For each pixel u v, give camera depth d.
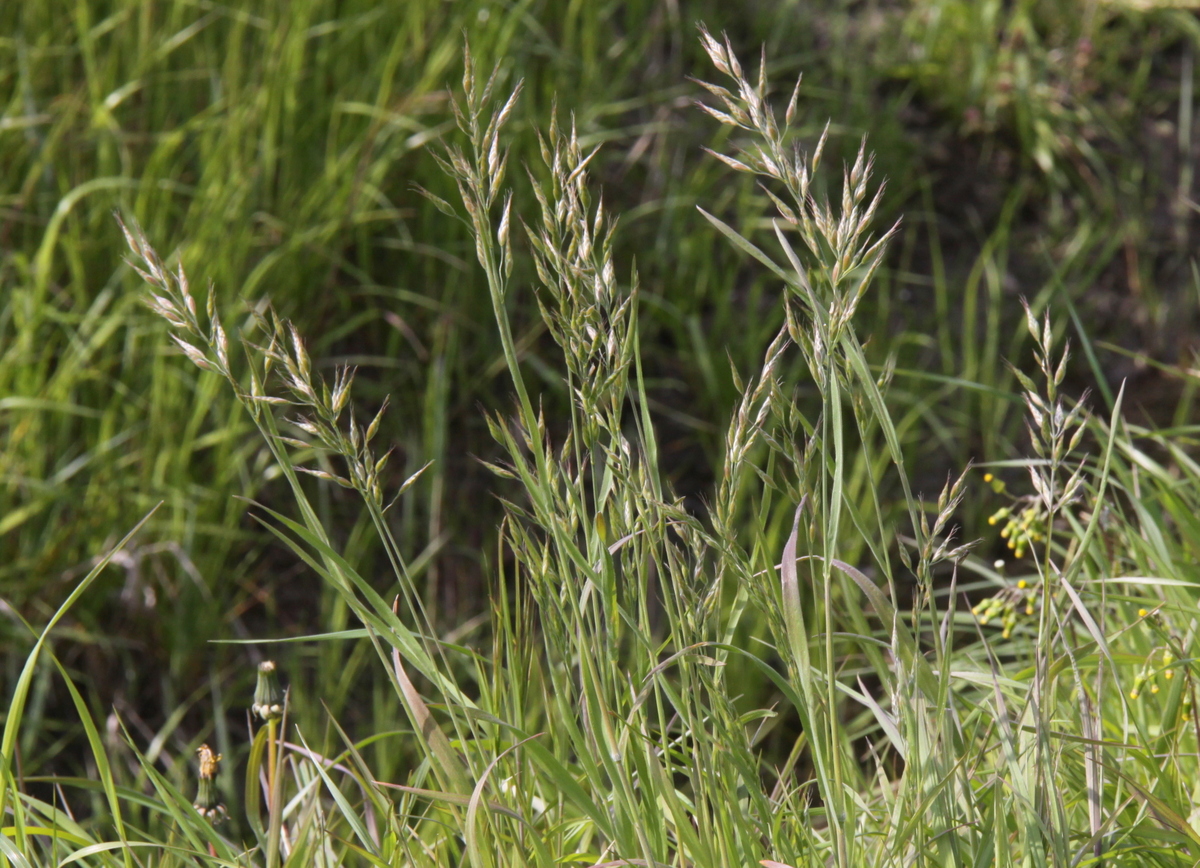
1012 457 3.75
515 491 3.55
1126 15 5.51
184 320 1.07
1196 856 1.30
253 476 3.31
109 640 3.00
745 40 4.85
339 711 3.04
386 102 3.69
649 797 1.22
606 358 1.10
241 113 3.42
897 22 5.24
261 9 3.78
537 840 1.20
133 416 3.18
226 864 1.32
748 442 1.09
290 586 3.35
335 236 3.57
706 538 1.12
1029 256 4.66
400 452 3.57
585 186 1.07
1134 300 4.54
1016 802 1.23
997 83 5.08
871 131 4.60
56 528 3.09
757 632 2.98
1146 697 1.78
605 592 1.16
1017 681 1.64
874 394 1.08
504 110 1.06
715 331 3.95
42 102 3.59
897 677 1.21
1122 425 2.19
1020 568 3.53
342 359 3.61
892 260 4.57
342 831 1.96
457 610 3.29
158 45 3.61
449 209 1.08
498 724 1.20
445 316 3.59
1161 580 1.51
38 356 3.16
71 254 3.22
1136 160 4.99
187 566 3.03
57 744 2.91
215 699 3.03
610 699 1.29
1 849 1.26
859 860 1.22
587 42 4.21
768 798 1.38
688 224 4.15
